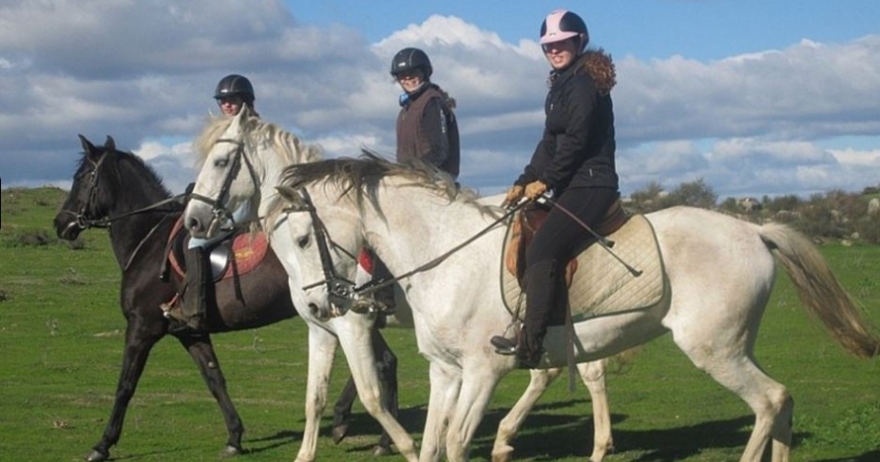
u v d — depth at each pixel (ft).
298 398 42.29
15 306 70.95
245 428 36.19
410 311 27.63
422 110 30.01
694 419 36.47
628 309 23.70
